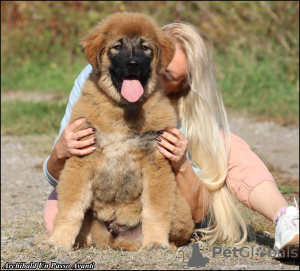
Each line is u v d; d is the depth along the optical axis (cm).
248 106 1686
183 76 625
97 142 540
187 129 623
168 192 538
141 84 563
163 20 2039
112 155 541
